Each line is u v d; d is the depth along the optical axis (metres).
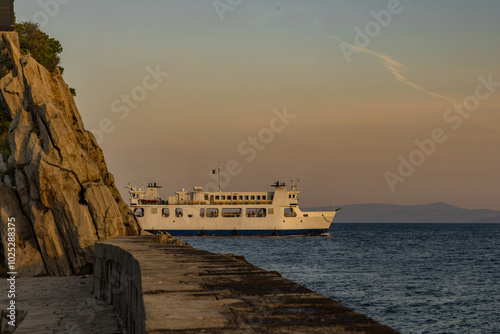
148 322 7.22
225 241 150.62
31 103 39.66
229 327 6.87
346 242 152.00
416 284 55.84
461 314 38.97
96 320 17.94
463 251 112.75
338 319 7.16
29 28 54.88
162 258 16.67
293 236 164.00
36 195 35.28
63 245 34.81
